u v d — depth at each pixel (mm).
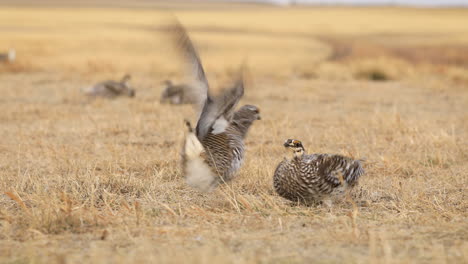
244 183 11016
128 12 132875
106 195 10062
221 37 68562
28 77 31000
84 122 18125
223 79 29797
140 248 7316
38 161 13039
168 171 12172
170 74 34469
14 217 8695
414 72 34375
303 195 9406
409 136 15352
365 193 10492
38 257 7090
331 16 128000
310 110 21125
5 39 54312
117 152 13500
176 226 8312
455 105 22781
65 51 46969
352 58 44469
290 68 36969
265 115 19766
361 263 6746
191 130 8703
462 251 7113
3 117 18812
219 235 7852
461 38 69062
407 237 7723
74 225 8391
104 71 34531
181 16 120375
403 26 95438
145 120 18609
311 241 7590
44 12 117812
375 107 21891
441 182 11203
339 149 14328
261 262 6785
